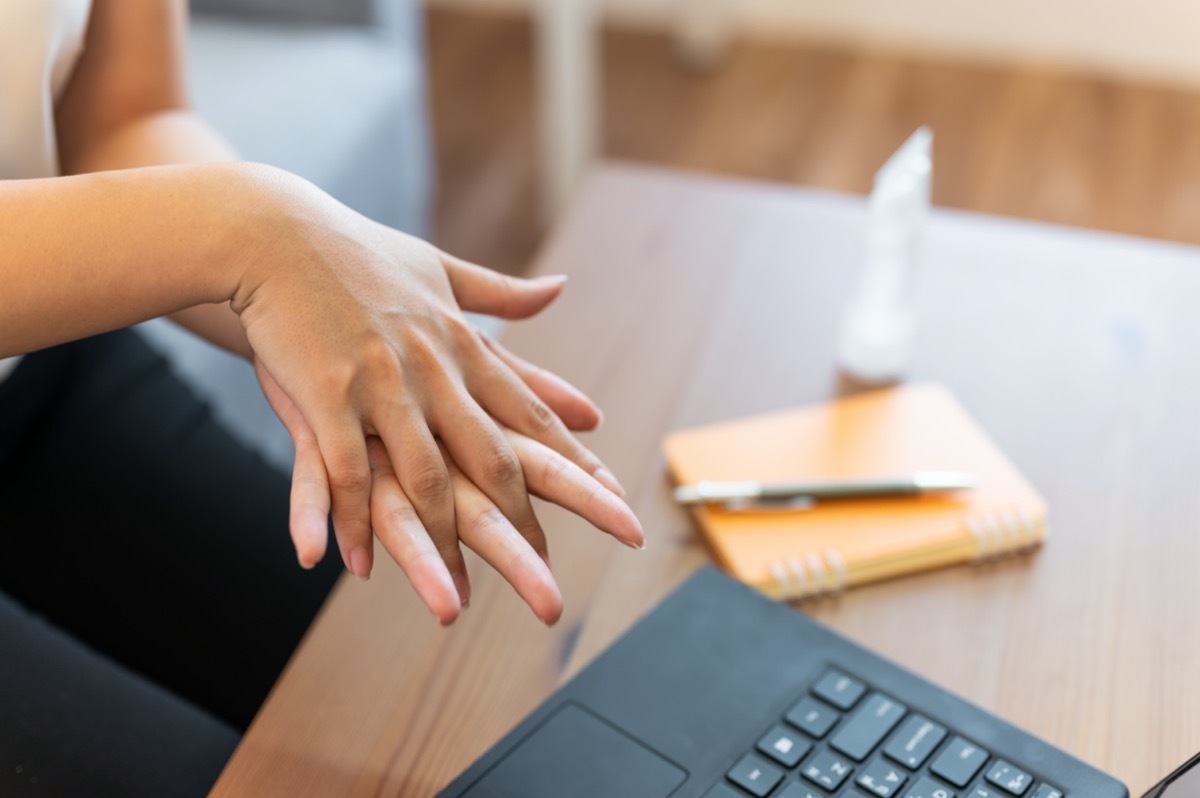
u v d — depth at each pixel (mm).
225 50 1363
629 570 573
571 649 533
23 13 582
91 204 473
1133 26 2229
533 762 469
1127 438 652
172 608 784
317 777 479
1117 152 2039
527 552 454
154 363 928
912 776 456
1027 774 455
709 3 2229
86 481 844
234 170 496
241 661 763
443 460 471
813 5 2355
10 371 820
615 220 831
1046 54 2303
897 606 557
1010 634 541
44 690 627
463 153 2059
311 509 439
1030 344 719
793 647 515
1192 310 745
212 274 480
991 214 1886
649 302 754
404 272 504
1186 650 533
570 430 547
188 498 841
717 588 545
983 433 650
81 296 472
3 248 462
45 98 613
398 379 474
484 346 523
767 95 2201
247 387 1149
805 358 710
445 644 534
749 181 1968
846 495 604
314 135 1248
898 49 2340
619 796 455
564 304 751
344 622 543
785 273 780
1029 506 597
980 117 2133
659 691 496
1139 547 587
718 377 696
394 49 1452
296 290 477
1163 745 492
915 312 705
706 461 627
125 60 687
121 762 600
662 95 2203
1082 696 512
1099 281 769
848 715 482
